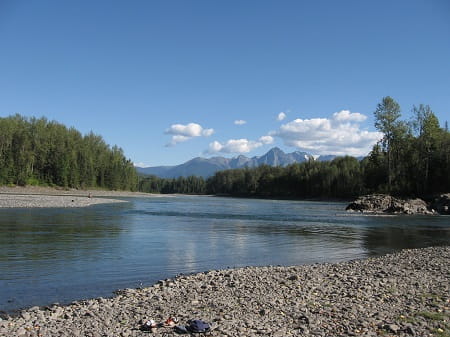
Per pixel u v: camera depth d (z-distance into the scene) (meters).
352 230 44.78
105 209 70.25
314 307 14.01
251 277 19.14
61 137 150.88
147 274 20.39
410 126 105.19
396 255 26.73
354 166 167.88
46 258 23.58
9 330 11.41
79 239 31.39
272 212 77.44
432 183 103.56
